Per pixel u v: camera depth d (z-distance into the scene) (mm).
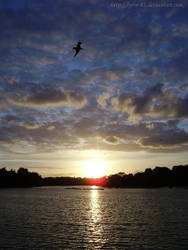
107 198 145625
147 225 48594
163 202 108250
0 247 32969
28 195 175750
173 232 41969
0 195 174125
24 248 32594
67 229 44469
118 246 33719
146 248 32812
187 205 92625
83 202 112000
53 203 104500
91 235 39812
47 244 34500
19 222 51781
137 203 104375
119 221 53875
